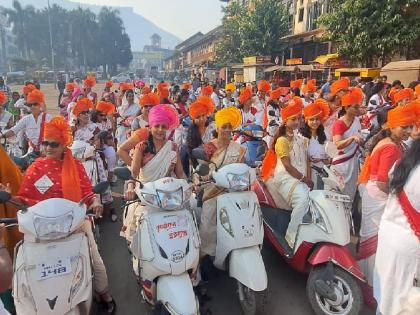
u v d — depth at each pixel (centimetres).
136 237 335
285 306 394
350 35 1773
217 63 3794
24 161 409
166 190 327
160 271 315
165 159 379
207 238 399
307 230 371
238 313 382
